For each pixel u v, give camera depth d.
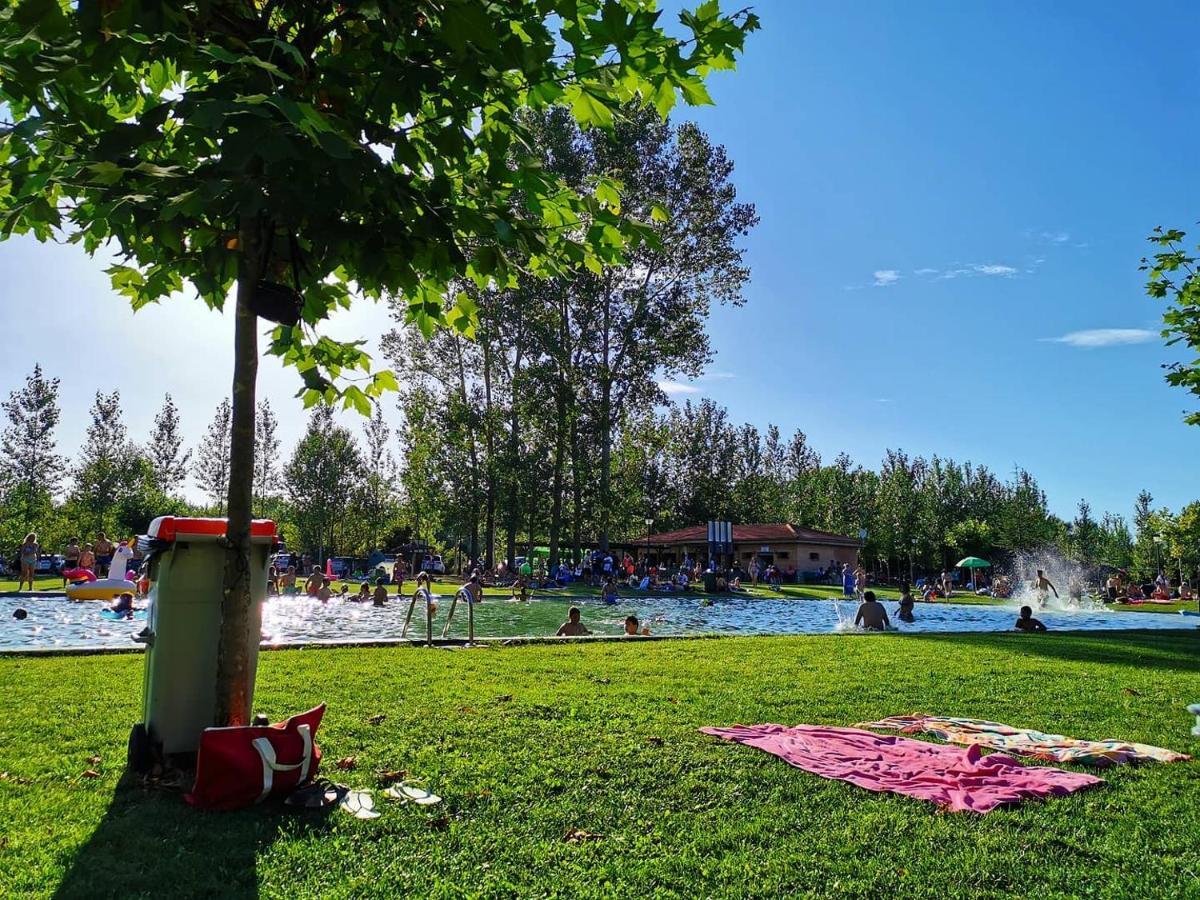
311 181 3.39
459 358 41.25
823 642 12.44
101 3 3.15
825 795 4.44
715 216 37.66
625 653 10.51
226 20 3.82
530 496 42.41
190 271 4.81
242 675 4.41
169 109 3.44
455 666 8.70
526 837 3.75
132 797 4.15
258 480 55.81
